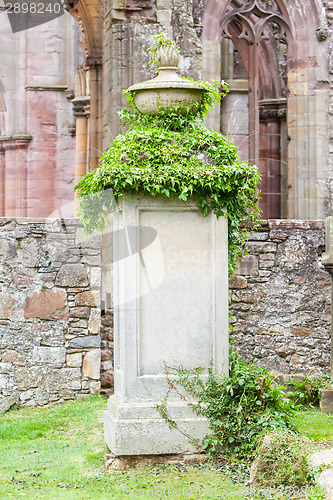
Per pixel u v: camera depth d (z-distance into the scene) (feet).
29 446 21.36
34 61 65.51
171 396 18.07
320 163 48.55
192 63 44.27
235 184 18.53
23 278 27.37
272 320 30.83
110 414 18.58
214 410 18.02
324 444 18.38
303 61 48.60
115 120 42.27
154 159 18.51
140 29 42.11
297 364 30.76
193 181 18.13
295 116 48.88
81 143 61.77
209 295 18.44
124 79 42.09
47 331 27.61
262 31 48.24
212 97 19.86
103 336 28.09
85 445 20.66
